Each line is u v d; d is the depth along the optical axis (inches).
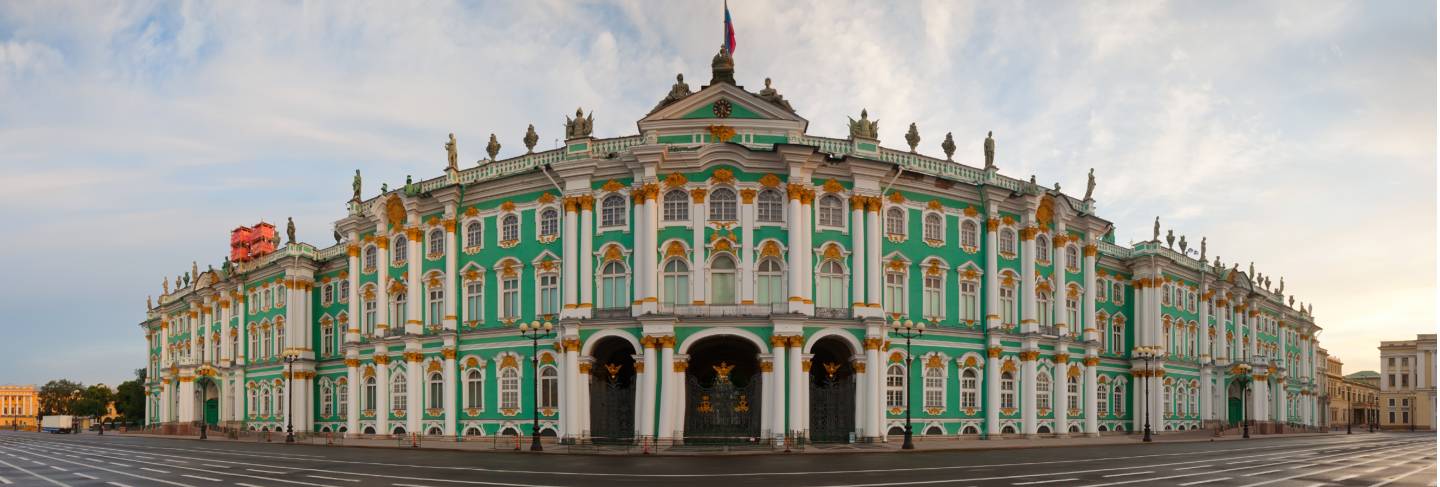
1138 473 1397.6
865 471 1438.2
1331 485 1209.4
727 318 2194.9
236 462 1710.1
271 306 3348.9
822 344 2363.4
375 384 2709.2
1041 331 2630.4
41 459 1863.9
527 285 2410.2
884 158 2452.0
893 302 2409.0
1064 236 2716.5
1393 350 6461.6
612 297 2305.6
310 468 1535.4
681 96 2492.6
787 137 2375.7
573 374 2249.0
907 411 2070.6
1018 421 2566.4
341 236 3056.1
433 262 2573.8
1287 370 4355.3
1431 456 1891.0
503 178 2443.4
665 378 2170.3
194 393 3796.8
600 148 2406.5
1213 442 2603.3
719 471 1444.4
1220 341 3565.5
